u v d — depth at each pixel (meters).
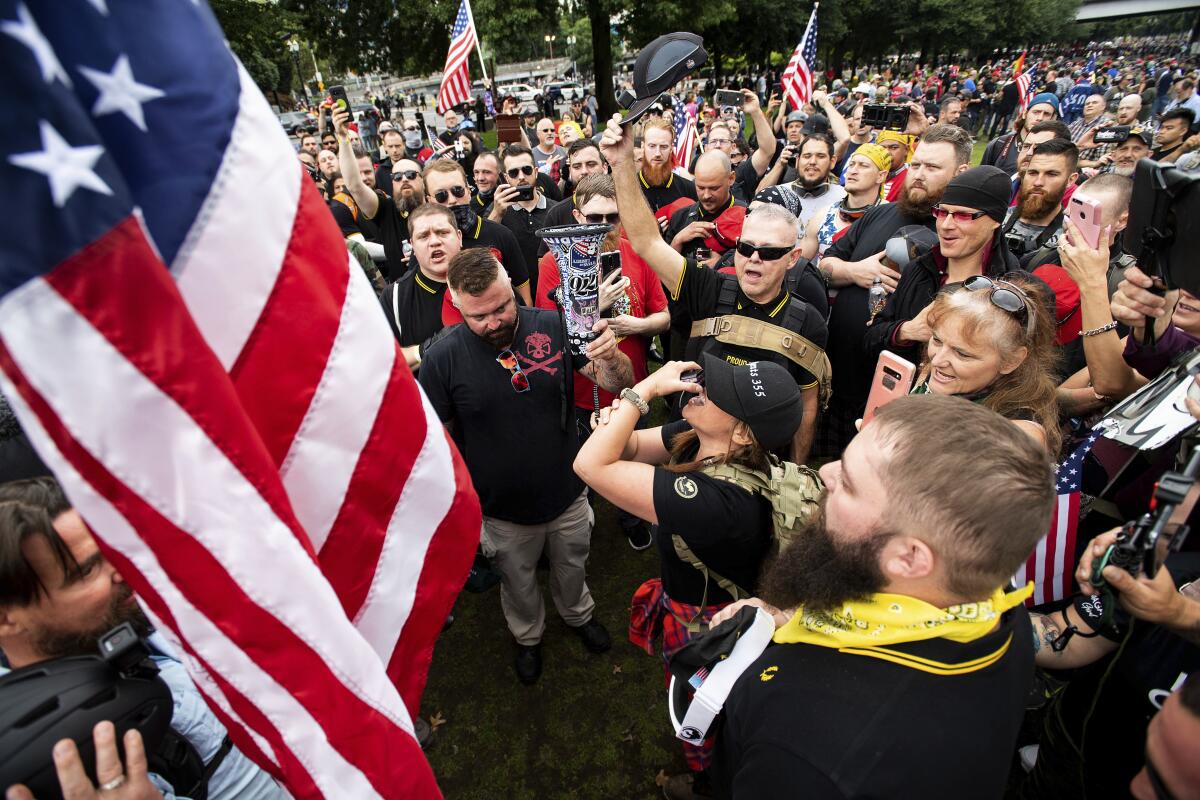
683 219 4.26
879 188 4.04
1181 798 1.05
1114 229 2.83
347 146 4.70
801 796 0.91
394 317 3.40
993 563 0.93
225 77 0.89
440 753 2.57
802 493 1.54
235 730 0.96
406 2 20.41
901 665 0.98
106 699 0.95
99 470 0.77
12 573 1.05
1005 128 16.95
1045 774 1.61
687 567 1.70
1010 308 1.79
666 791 2.31
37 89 0.68
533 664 2.82
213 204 0.88
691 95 16.53
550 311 2.55
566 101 28.47
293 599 0.93
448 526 1.26
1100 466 1.99
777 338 2.53
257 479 0.88
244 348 0.94
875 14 44.94
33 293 0.70
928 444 0.95
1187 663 1.30
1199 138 6.13
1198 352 1.71
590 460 1.64
